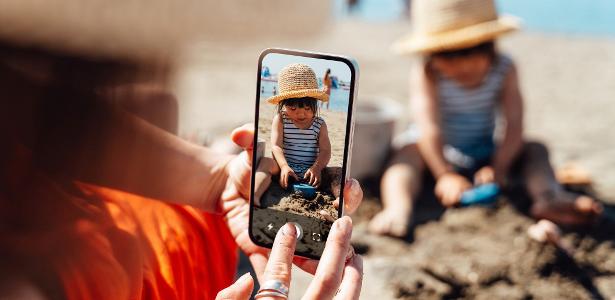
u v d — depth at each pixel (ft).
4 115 2.39
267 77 3.93
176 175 4.28
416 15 11.56
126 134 2.73
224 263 4.94
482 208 10.23
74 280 3.09
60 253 2.97
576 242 9.18
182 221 4.61
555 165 12.24
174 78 1.85
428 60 11.45
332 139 3.94
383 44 23.56
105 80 1.88
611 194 10.92
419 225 9.88
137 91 2.52
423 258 8.80
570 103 16.55
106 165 2.68
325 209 4.05
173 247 4.40
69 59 1.81
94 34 1.62
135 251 3.74
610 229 9.61
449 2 10.80
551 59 21.53
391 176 10.55
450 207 10.36
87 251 3.20
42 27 1.67
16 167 2.61
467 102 11.27
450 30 10.73
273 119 3.99
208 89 16.22
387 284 7.84
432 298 7.70
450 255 8.89
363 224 9.88
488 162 11.43
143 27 1.49
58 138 2.49
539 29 26.86
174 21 1.42
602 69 20.24
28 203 2.74
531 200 10.44
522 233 9.42
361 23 27.37
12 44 1.76
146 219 4.32
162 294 4.22
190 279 4.50
